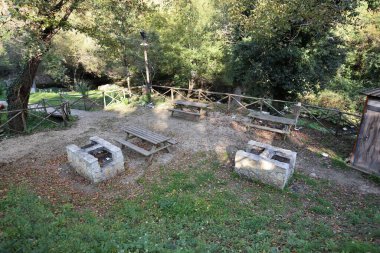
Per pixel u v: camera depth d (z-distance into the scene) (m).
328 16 10.45
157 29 15.94
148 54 16.47
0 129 10.08
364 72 17.64
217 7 16.16
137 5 12.55
